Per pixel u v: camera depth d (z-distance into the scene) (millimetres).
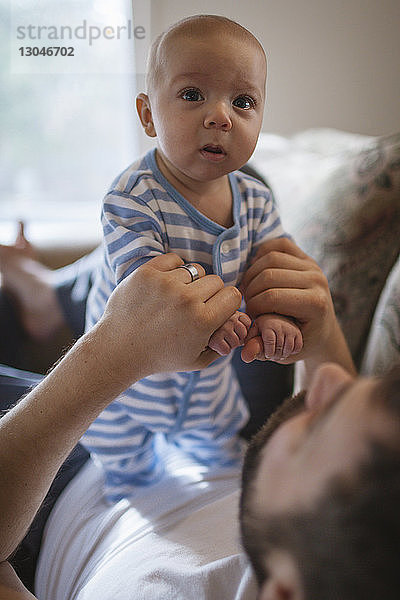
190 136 612
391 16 1540
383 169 957
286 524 305
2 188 1995
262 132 1685
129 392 753
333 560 285
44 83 1889
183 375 736
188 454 831
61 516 752
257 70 620
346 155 1065
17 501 525
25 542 730
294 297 630
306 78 1623
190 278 556
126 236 654
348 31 1570
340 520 283
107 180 1999
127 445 772
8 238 1688
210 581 503
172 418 775
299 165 1208
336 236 967
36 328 1082
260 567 334
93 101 1906
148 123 699
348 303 948
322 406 342
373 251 948
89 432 776
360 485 284
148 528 634
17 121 1933
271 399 959
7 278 1109
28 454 524
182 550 572
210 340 570
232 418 830
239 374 963
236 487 694
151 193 682
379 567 274
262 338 628
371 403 307
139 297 529
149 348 523
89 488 772
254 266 685
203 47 598
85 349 537
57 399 530
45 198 2012
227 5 1591
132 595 540
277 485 323
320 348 678
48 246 1306
